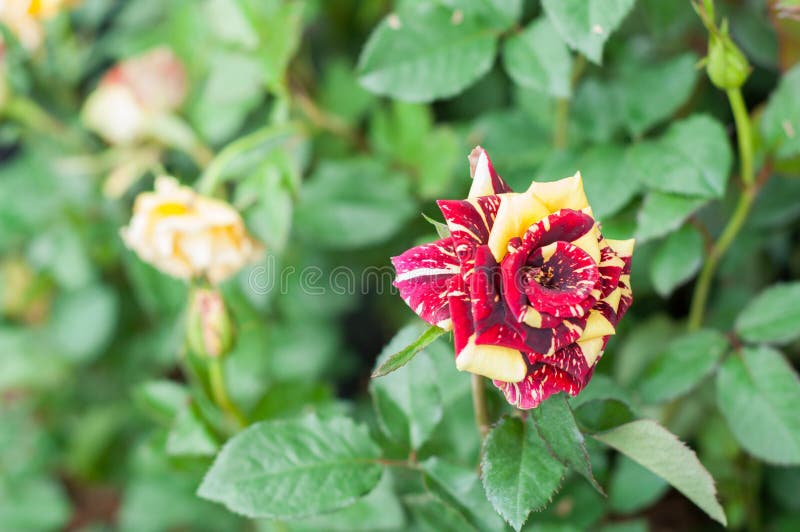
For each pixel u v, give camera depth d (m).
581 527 0.58
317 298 0.72
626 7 0.53
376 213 0.66
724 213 0.64
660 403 0.58
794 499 0.64
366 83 0.58
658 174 0.57
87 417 0.75
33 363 0.73
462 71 0.58
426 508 0.57
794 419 0.56
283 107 0.64
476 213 0.48
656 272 0.59
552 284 0.48
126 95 0.67
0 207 0.71
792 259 0.68
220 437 0.60
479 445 0.59
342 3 0.72
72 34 0.73
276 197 0.60
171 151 0.72
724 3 0.64
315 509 0.54
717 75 0.55
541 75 0.58
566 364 0.48
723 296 0.67
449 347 0.58
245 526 0.69
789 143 0.57
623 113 0.61
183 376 0.77
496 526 0.54
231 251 0.58
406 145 0.66
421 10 0.58
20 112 0.69
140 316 0.76
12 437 0.74
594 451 0.58
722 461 0.63
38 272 0.74
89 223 0.72
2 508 0.73
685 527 0.67
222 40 0.65
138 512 0.68
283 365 0.71
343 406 0.62
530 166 0.64
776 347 0.66
